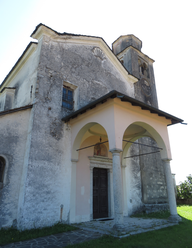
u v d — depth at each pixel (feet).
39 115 24.61
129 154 36.37
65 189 24.94
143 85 48.73
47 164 23.68
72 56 31.99
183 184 55.06
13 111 23.49
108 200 30.89
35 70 27.12
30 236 18.39
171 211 25.53
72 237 18.54
